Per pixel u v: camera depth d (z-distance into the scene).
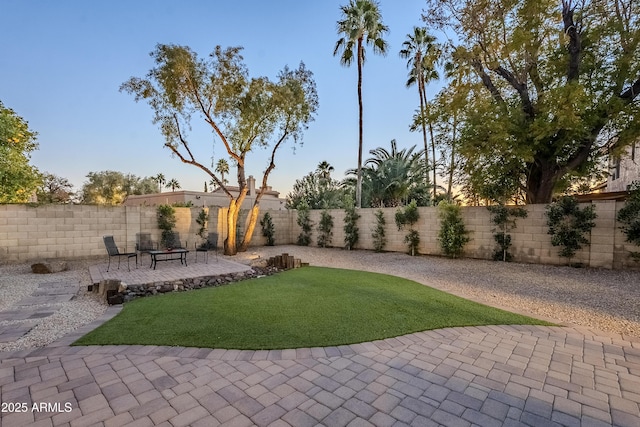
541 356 2.97
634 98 7.00
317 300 5.00
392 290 5.74
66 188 26.34
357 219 12.14
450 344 3.26
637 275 6.26
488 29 8.05
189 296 5.38
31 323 3.99
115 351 3.04
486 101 7.99
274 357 2.93
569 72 7.58
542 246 7.86
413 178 15.36
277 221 13.98
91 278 6.59
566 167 8.14
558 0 7.55
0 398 2.23
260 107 10.26
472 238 9.16
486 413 2.07
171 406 2.14
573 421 1.99
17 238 8.54
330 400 2.22
